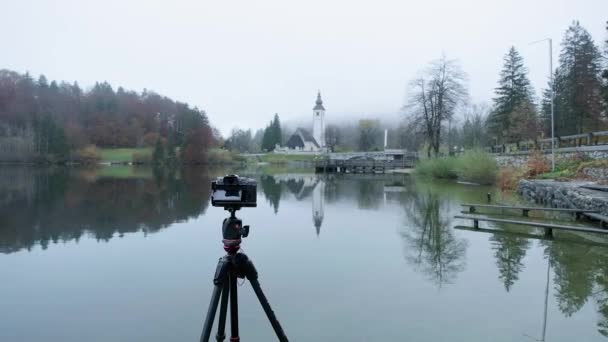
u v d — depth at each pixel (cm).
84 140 6738
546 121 3556
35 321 483
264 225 1093
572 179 1627
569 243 848
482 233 969
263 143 9869
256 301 534
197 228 1046
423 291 570
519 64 3656
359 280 620
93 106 8431
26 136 5812
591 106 2977
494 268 678
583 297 538
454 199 1675
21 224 1085
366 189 2228
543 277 625
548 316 478
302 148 9175
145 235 959
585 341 415
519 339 420
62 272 672
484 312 493
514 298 539
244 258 293
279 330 293
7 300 548
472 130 5069
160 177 3334
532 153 2142
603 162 1655
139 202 1573
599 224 1008
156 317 493
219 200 280
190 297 559
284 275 646
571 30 3120
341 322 466
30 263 725
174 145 6881
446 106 3459
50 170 4372
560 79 3291
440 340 420
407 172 4272
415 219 1188
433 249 814
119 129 7931
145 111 8712
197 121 6888
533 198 1576
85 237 934
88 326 469
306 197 1816
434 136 3547
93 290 587
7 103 6812
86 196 1772
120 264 717
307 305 520
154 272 672
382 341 420
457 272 657
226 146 8300
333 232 994
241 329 448
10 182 2552
